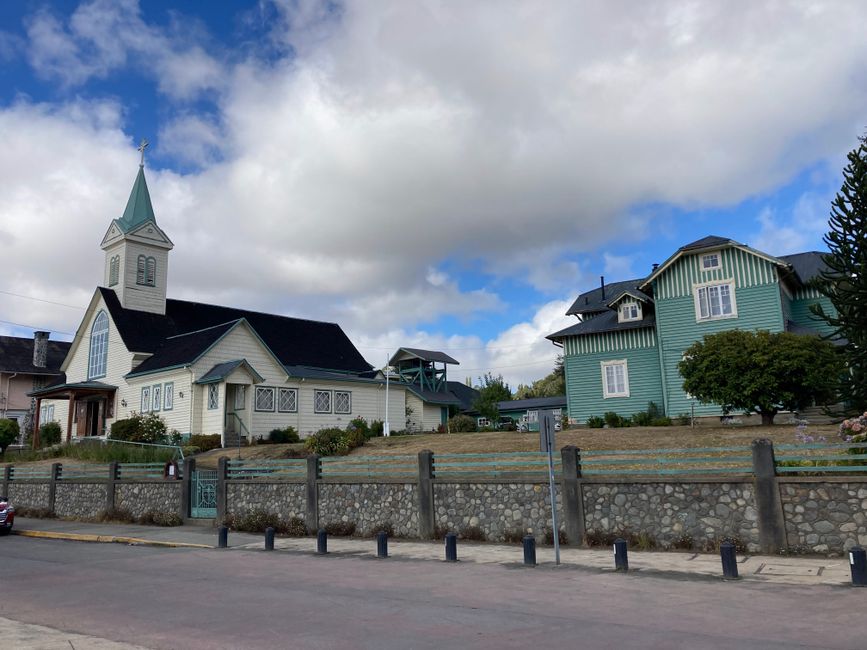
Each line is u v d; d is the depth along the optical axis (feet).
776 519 40.60
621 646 22.20
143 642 24.77
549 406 176.24
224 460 68.03
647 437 74.74
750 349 75.51
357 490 58.23
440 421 165.89
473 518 51.90
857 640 22.26
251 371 118.52
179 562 46.55
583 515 47.19
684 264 106.01
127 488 77.51
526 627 25.22
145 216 147.02
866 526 38.32
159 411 121.29
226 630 26.22
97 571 43.11
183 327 146.72
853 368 58.65
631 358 113.91
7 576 41.70
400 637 24.27
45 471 93.15
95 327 144.87
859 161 58.08
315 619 27.61
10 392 182.39
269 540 51.47
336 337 175.32
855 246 58.34
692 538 43.27
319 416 134.82
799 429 52.29
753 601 28.68
